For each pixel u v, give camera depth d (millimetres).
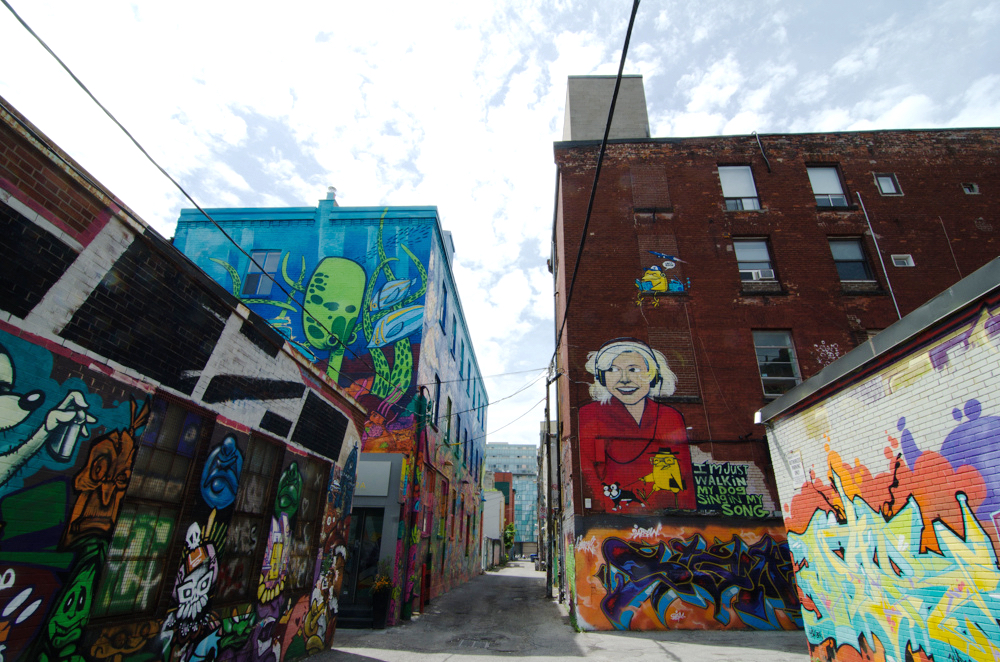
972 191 15000
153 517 4891
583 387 12844
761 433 12242
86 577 4074
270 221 15891
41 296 3807
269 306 14711
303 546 7691
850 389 6234
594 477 11898
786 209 14719
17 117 3648
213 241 15656
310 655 7746
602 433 12328
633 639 9773
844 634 6152
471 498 25344
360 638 9461
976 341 4598
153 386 4824
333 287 14820
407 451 12727
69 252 4035
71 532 3973
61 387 3936
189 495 5285
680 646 9039
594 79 18594
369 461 12312
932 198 14891
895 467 5473
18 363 3625
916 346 5262
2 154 3578
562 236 15203
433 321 15281
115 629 4352
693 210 14734
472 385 25016
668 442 12203
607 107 18172
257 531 6562
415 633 10211
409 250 15109
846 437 6266
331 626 8461
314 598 7902
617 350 13148
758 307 13594
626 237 14414
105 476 4281
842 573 6250
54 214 3924
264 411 6582
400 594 11680
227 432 5848
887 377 5637
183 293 5199
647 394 12680
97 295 4270
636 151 15500
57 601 3844
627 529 11398
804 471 7121
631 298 13719
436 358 15805
